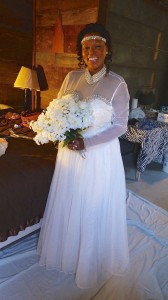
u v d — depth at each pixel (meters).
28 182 1.39
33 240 1.74
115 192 1.31
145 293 1.38
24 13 2.87
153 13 3.46
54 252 1.42
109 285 1.42
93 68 1.19
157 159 3.33
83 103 1.10
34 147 1.82
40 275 1.45
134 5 3.07
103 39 1.14
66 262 1.39
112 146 1.26
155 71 3.99
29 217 1.45
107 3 2.24
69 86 1.32
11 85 3.06
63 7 2.42
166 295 1.39
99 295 1.36
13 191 1.32
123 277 1.47
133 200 2.37
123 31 3.10
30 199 1.42
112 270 1.47
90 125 1.14
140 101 3.52
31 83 2.63
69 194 1.29
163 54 4.04
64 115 1.08
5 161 1.50
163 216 2.15
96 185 1.22
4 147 1.62
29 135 2.07
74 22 2.37
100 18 2.21
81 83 1.26
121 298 1.34
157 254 1.68
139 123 2.72
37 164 1.51
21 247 1.66
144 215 2.15
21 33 2.92
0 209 1.27
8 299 1.30
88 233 1.27
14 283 1.39
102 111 1.15
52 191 1.38
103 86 1.18
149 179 2.90
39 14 2.67
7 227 1.35
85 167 1.21
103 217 1.31
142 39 3.48
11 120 2.45
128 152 3.34
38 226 1.60
